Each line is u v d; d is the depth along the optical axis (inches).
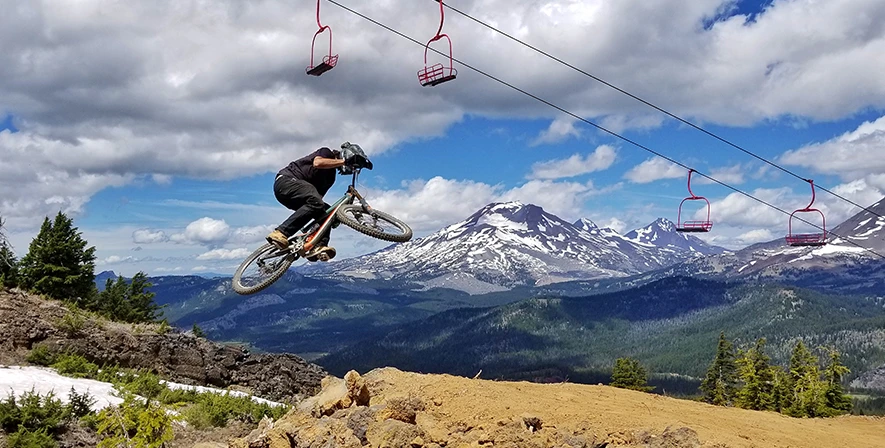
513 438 334.0
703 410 439.8
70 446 802.2
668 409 425.1
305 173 419.2
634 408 408.5
